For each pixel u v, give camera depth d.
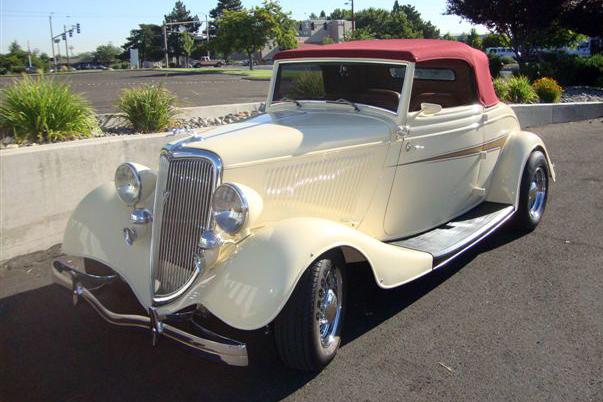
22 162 5.01
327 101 4.39
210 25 74.69
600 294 4.23
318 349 3.09
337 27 82.69
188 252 3.19
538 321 3.81
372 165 3.96
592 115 14.62
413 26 88.12
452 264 4.91
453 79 4.83
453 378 3.14
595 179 7.89
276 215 3.45
